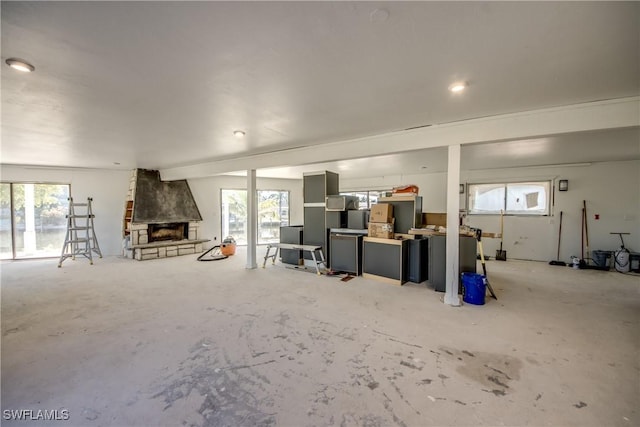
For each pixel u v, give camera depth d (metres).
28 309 3.38
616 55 1.84
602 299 3.70
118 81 2.18
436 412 1.71
